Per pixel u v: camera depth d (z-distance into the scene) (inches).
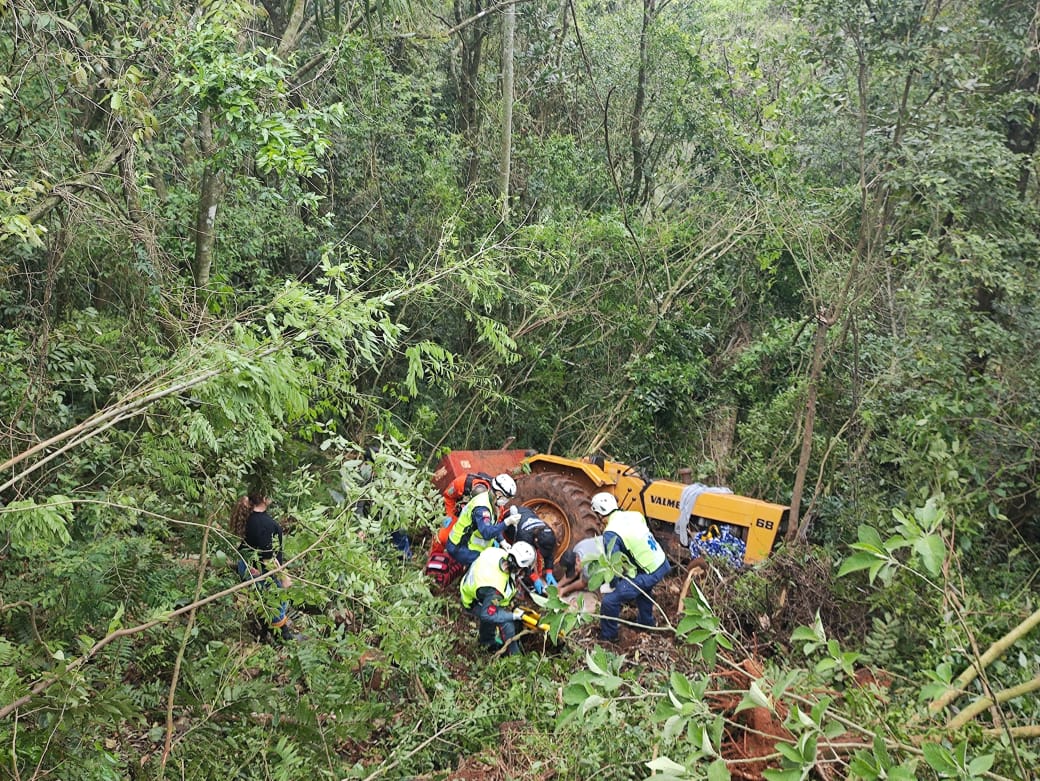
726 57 510.6
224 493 221.8
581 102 608.4
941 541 119.6
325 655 203.6
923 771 138.2
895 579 225.6
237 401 169.0
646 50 559.8
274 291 341.4
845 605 263.0
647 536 277.3
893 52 321.7
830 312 335.0
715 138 484.7
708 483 391.5
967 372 310.2
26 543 181.6
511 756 205.3
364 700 218.1
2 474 215.8
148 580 207.5
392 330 200.4
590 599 304.8
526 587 268.7
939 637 182.5
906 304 317.7
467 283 243.4
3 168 254.4
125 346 276.4
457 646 265.9
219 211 376.8
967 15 346.0
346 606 205.5
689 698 127.8
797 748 114.3
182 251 349.7
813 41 357.1
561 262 415.2
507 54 475.2
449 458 369.1
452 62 572.7
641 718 189.0
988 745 137.7
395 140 471.2
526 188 519.8
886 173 319.0
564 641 264.7
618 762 181.8
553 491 334.3
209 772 173.3
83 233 277.3
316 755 189.6
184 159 384.2
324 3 468.4
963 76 327.0
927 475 265.6
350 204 464.4
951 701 150.6
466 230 454.9
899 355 314.3
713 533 311.0
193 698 186.2
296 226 413.4
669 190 542.3
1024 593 239.8
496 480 304.3
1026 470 289.6
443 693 214.2
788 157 425.1
